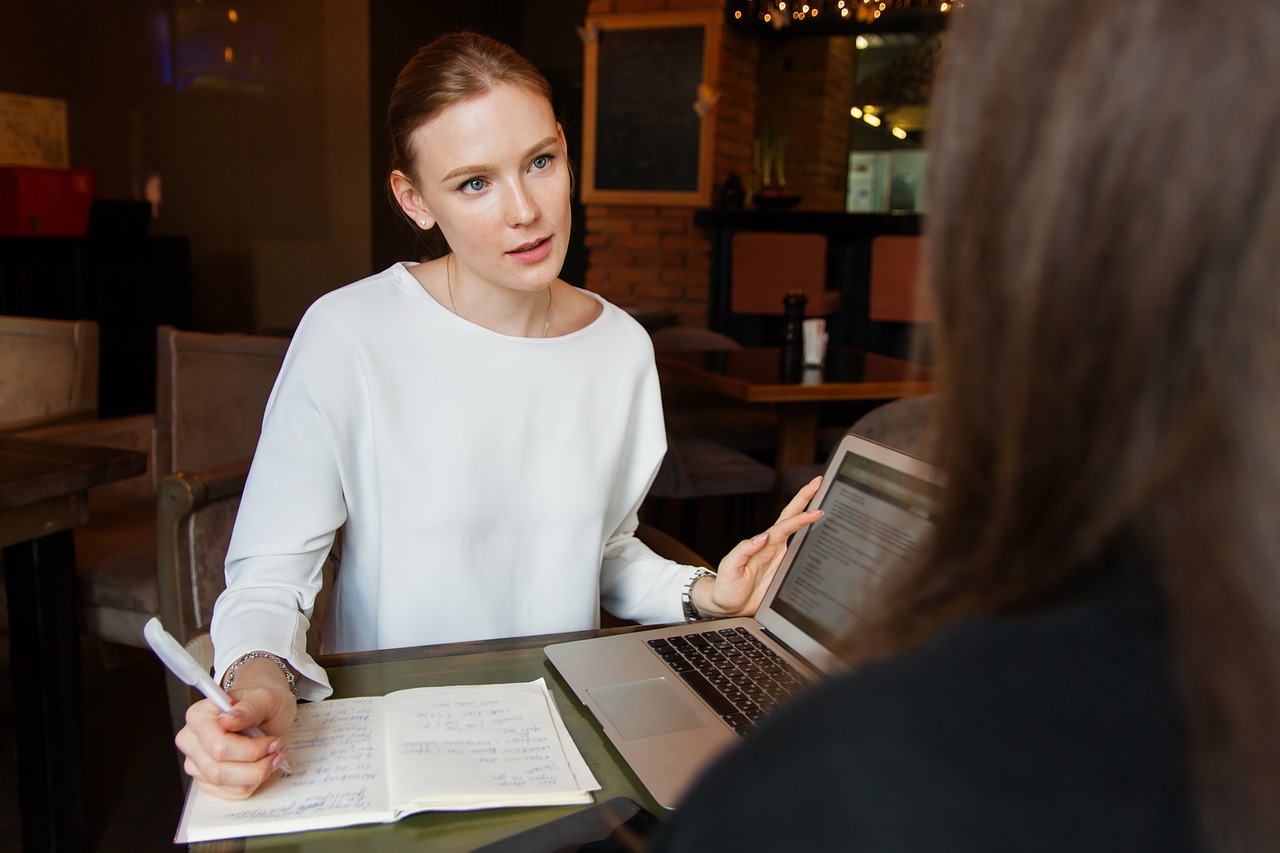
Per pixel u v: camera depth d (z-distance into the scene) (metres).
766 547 1.09
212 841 0.72
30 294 4.98
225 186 6.95
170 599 1.79
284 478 1.12
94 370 2.50
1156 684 0.27
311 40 6.62
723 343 3.85
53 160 6.51
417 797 0.76
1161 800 0.26
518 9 7.57
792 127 7.34
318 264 6.92
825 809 0.26
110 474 1.74
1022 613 0.29
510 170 1.02
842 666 0.33
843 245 5.11
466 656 1.04
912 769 0.26
